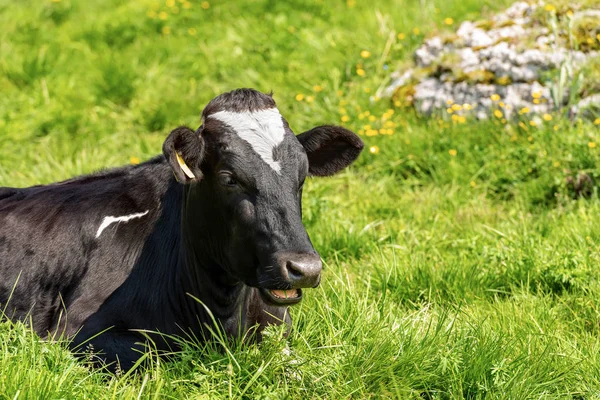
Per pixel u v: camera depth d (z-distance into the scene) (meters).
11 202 5.98
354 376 4.92
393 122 9.38
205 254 5.04
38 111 10.07
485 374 4.93
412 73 9.91
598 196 7.79
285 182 4.65
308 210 7.49
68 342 5.14
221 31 12.07
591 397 4.88
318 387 4.88
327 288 6.00
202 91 10.64
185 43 11.89
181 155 4.61
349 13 12.11
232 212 4.69
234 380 4.81
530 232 7.02
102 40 12.31
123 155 9.18
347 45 10.99
